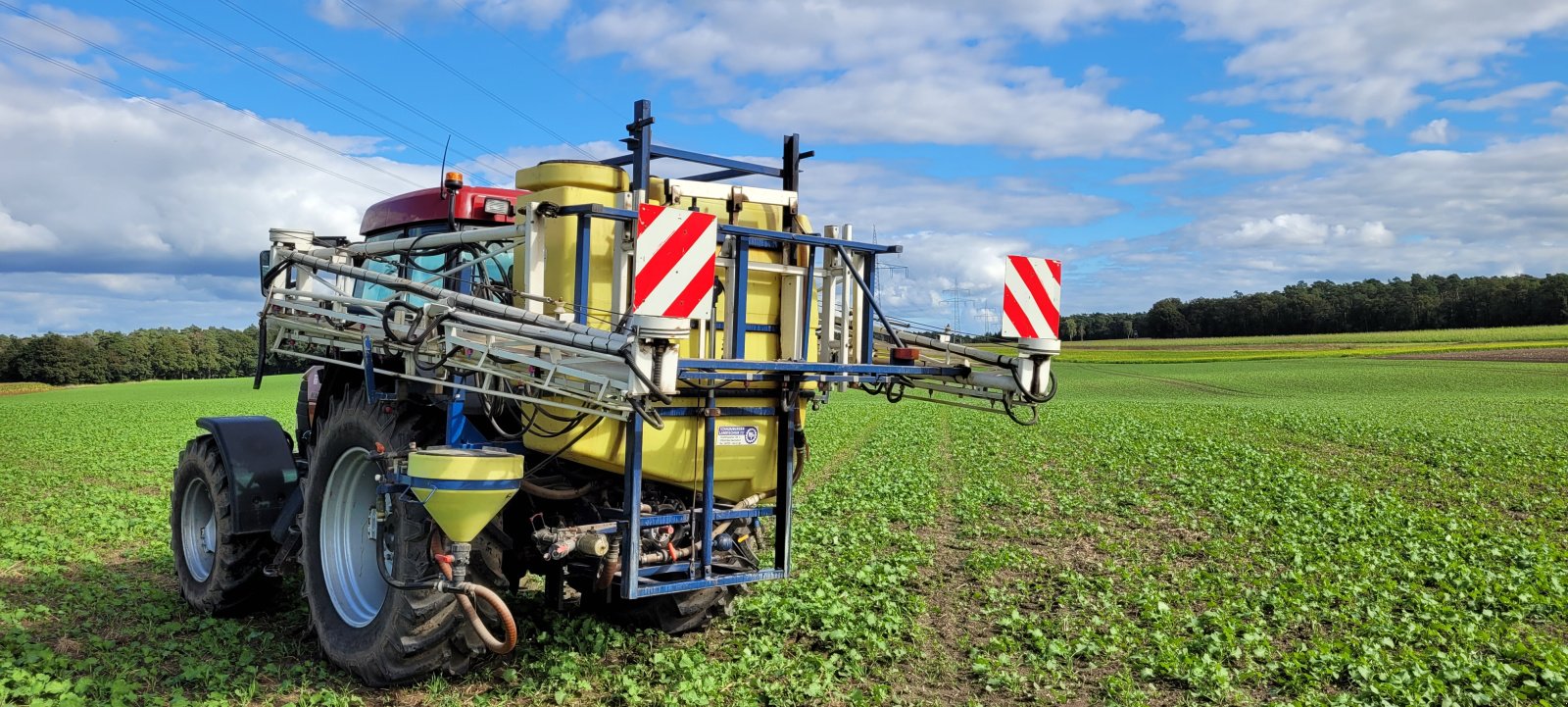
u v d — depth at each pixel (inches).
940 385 255.9
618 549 206.8
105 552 378.0
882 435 959.6
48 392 2746.1
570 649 237.5
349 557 237.3
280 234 274.4
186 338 3964.1
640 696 210.4
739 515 224.1
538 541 204.8
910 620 277.6
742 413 224.2
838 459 778.8
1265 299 4923.7
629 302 202.5
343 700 201.8
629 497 203.0
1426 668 231.6
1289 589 311.7
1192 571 347.9
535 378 189.3
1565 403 1585.9
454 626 207.5
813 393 235.8
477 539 214.2
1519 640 256.1
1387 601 298.8
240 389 2630.4
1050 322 231.1
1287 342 4067.4
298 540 256.2
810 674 226.7
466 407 214.8
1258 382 2426.2
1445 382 2271.2
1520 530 452.8
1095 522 470.9
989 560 360.8
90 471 679.1
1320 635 263.7
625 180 213.9
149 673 218.7
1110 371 2930.6
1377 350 3393.2
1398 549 384.8
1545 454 781.9
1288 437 962.7
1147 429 1059.9
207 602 275.6
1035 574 350.9
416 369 211.0
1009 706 215.3
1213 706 212.5
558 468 224.2
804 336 227.3
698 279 174.4
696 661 229.0
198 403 1851.6
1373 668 231.5
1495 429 1045.2
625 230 201.6
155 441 952.3
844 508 502.3
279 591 286.4
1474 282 5044.3
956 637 269.1
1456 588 317.4
